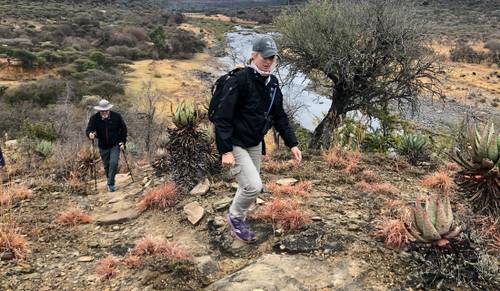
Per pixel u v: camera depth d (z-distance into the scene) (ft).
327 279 12.42
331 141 37.37
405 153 25.70
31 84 109.70
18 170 31.50
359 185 19.86
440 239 12.31
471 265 12.19
